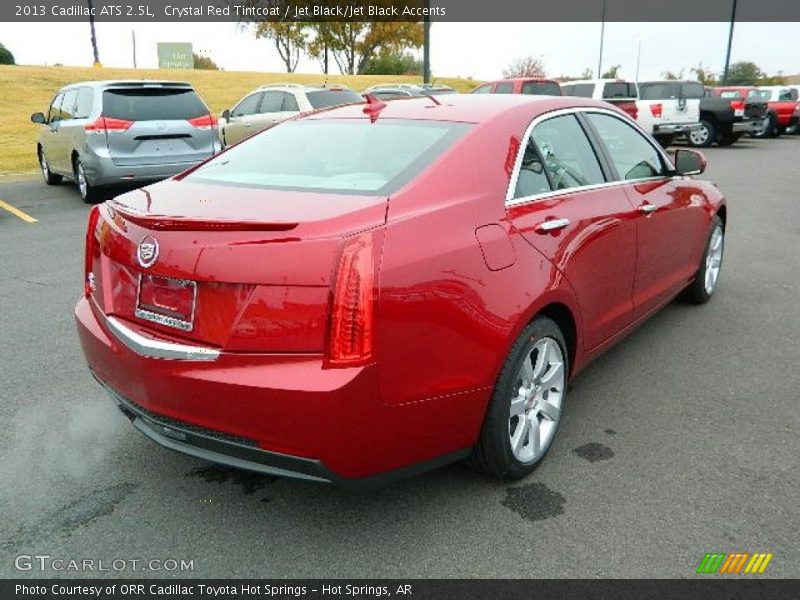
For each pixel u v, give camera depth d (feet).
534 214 10.57
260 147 12.20
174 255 8.54
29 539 9.30
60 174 39.96
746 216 32.32
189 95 35.12
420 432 8.78
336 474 8.29
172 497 10.23
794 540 9.17
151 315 8.97
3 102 84.53
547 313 10.96
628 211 13.00
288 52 181.78
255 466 8.52
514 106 11.76
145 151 33.68
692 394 13.55
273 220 8.42
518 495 10.20
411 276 8.39
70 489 10.41
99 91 33.24
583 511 9.81
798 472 10.77
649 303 14.66
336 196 9.30
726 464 11.01
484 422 9.71
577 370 11.93
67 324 17.48
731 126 67.41
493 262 9.45
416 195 9.27
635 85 65.77
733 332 16.90
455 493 10.26
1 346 15.96
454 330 8.82
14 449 11.48
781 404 13.10
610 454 11.32
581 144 12.72
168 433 9.01
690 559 8.82
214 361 8.26
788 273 22.26
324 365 7.92
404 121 11.46
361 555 8.98
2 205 35.04
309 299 7.91
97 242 10.14
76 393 13.58
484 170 10.19
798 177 46.26
